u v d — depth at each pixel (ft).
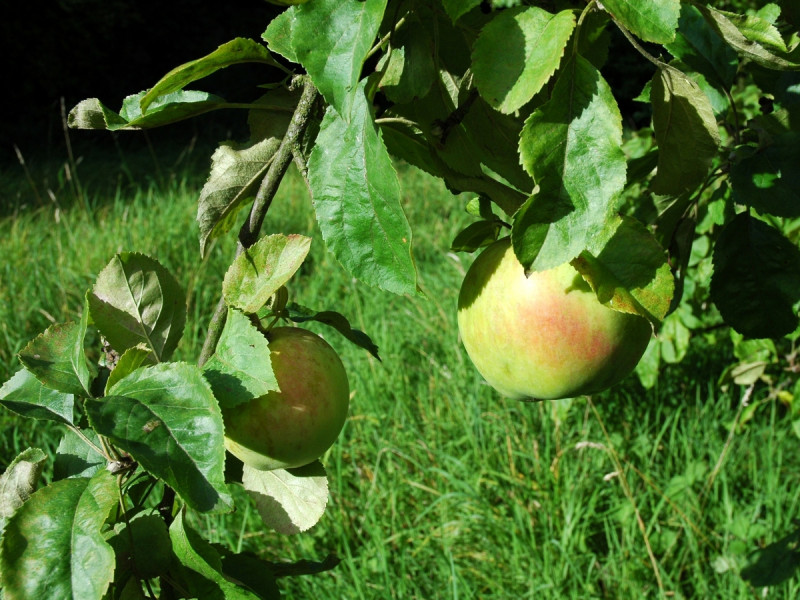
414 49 3.18
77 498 2.75
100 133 32.78
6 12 31.58
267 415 3.17
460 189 3.51
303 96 3.12
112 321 3.33
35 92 33.17
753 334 3.92
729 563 8.59
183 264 16.31
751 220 3.85
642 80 28.35
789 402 9.82
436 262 16.99
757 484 9.80
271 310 3.39
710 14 2.93
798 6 3.63
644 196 4.15
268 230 18.86
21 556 2.60
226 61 3.06
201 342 13.50
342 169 2.68
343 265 2.69
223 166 3.47
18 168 28.09
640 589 8.52
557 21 2.56
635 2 2.49
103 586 2.55
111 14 33.24
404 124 3.35
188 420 2.62
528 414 10.87
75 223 18.72
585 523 9.09
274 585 3.42
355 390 11.54
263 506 3.55
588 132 2.52
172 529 3.07
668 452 10.60
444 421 11.14
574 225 2.51
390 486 9.93
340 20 2.52
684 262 4.34
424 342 13.03
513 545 8.96
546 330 3.38
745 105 10.19
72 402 3.30
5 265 15.44
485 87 2.57
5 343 12.95
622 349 3.45
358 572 8.80
